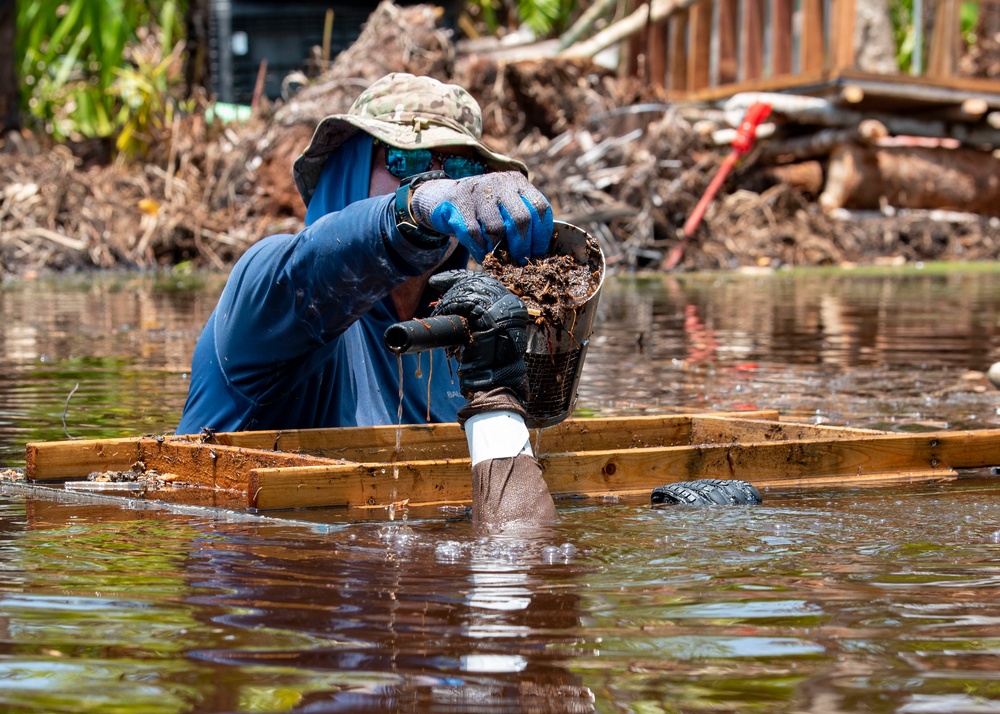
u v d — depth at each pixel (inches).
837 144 719.1
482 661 76.0
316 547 106.4
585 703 69.5
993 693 71.2
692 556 104.1
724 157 732.0
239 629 82.0
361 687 71.6
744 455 146.6
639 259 663.1
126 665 75.1
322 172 161.0
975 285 538.0
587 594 91.1
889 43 725.9
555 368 125.9
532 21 986.1
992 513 125.3
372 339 158.1
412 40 683.4
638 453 141.2
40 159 692.1
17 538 109.6
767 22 730.8
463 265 155.9
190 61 882.8
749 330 359.6
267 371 146.6
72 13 837.2
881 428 194.7
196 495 131.7
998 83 701.3
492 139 676.7
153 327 353.4
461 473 131.8
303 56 1000.9
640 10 754.2
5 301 444.1
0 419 191.0
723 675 73.9
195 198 682.2
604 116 682.2
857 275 613.6
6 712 68.0
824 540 111.0
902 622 84.6
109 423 187.2
